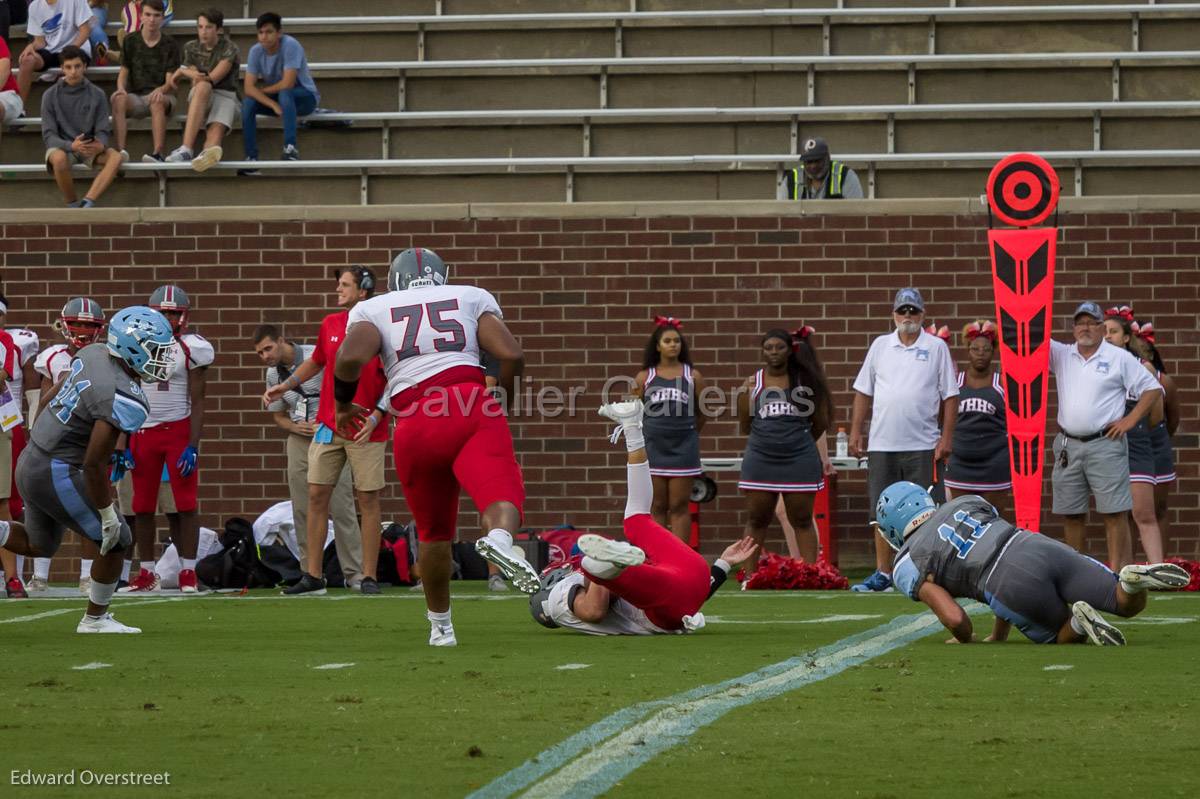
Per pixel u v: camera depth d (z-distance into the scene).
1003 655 23.91
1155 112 58.81
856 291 53.66
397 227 54.81
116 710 18.09
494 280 54.50
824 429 45.16
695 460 46.38
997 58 59.88
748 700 18.70
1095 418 42.22
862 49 61.69
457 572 48.59
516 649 25.33
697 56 62.25
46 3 62.28
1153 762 14.52
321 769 14.26
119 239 55.12
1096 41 61.22
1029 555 25.31
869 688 19.84
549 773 14.02
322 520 41.28
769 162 58.38
